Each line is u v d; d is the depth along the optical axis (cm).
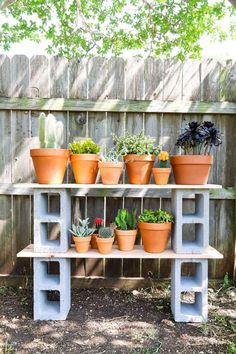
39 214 185
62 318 184
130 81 221
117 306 203
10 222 229
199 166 182
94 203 229
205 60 221
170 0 383
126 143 193
